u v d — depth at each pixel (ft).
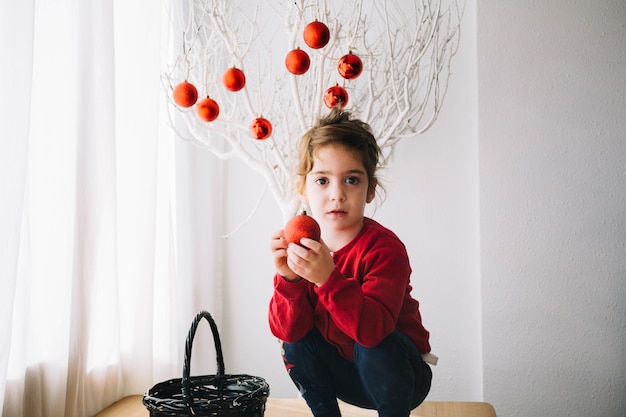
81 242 4.38
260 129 4.46
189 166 5.94
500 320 5.84
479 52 6.00
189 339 3.45
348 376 3.50
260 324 6.48
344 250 3.40
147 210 5.15
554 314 5.78
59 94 4.24
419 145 6.18
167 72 5.70
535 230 5.85
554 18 5.93
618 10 5.84
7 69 3.52
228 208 6.58
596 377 5.70
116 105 5.13
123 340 5.16
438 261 6.12
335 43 4.81
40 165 4.18
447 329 6.07
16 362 3.83
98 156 4.49
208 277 6.15
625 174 5.76
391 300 3.14
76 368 4.32
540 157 5.88
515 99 5.94
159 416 3.33
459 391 6.02
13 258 3.50
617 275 5.72
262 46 6.40
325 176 3.34
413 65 4.96
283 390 6.41
